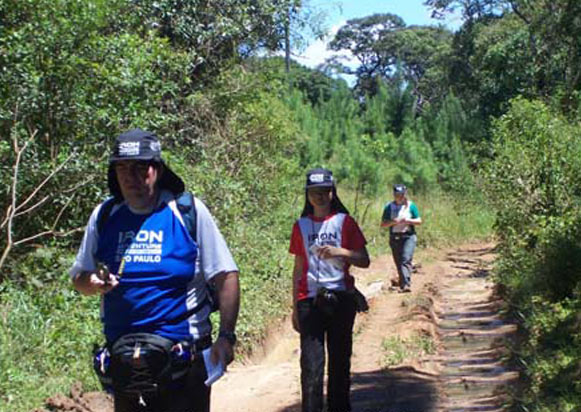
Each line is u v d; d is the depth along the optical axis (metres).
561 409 6.70
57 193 10.09
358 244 6.74
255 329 10.96
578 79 24.44
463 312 12.82
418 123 37.41
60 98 10.25
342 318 6.70
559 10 25.94
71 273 4.21
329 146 32.12
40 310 8.73
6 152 9.73
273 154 17.94
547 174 13.45
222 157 15.38
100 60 10.84
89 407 7.17
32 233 10.13
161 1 14.66
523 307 10.22
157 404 4.04
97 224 4.13
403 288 14.85
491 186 15.00
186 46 15.84
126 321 3.98
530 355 8.52
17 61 9.99
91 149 10.39
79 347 8.26
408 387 8.26
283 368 9.77
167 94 14.87
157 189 4.10
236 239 13.24
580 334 8.09
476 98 39.03
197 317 4.08
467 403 7.66
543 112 16.14
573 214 11.66
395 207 14.97
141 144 4.00
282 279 13.17
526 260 11.64
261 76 16.92
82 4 10.45
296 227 6.81
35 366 7.84
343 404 6.87
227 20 15.88
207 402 4.10
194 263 4.05
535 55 28.55
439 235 24.34
